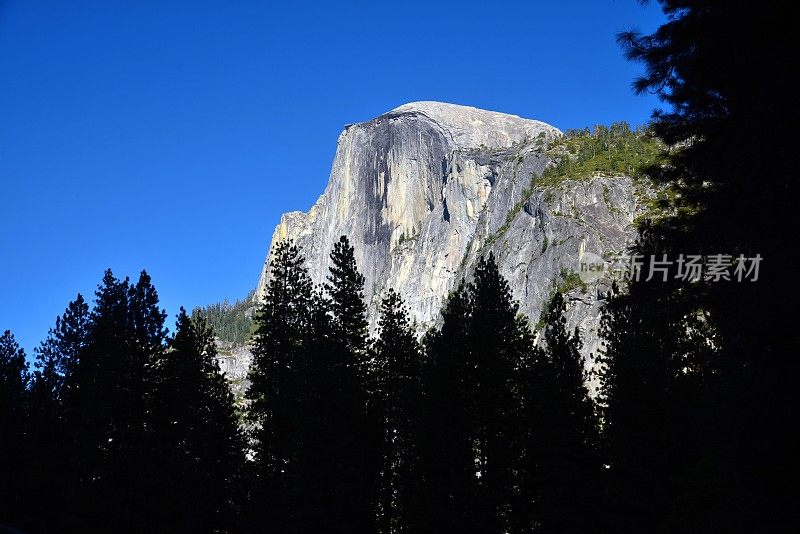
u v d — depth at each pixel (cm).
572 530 3344
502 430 3656
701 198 1839
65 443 3722
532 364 3791
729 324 1745
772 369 1589
